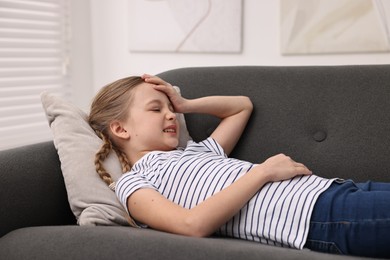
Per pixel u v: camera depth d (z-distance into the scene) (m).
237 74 1.61
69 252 0.98
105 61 2.40
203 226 1.05
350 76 1.48
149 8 2.24
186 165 1.27
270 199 1.14
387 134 1.38
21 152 1.26
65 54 2.34
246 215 1.15
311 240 1.10
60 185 1.33
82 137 1.35
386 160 1.36
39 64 2.21
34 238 1.03
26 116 2.14
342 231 1.06
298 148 1.47
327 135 1.46
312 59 1.98
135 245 0.95
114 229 1.03
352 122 1.43
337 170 1.41
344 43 1.91
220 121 1.58
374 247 1.04
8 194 1.16
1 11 2.00
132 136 1.41
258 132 1.52
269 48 2.05
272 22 2.03
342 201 1.08
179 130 1.53
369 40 1.88
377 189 1.17
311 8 1.95
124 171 1.34
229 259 0.88
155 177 1.27
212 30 2.13
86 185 1.26
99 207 1.21
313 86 1.50
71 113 1.40
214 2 2.11
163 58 2.26
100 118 1.44
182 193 1.23
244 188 1.11
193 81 1.64
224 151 1.49
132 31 2.29
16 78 2.09
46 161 1.31
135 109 1.40
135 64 2.33
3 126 2.03
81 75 2.41
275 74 1.57
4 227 1.15
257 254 0.88
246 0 2.06
